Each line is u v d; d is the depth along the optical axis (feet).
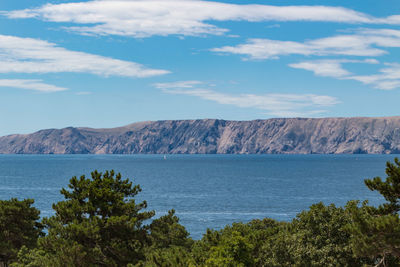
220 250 154.30
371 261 148.87
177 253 156.46
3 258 205.26
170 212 238.89
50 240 154.30
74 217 163.02
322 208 166.50
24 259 172.76
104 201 170.81
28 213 212.43
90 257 151.43
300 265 160.35
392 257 129.29
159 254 155.02
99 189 173.06
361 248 105.60
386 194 118.93
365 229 106.11
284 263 167.53
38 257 162.91
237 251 154.30
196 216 606.96
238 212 650.84
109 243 160.56
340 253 150.92
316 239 159.02
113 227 160.25
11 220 206.80
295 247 165.68
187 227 519.19
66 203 170.30
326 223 158.10
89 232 152.66
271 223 259.80
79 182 177.88
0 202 209.87
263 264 171.22
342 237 154.92
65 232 156.04
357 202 162.40
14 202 212.84
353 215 110.01
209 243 191.42
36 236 213.05
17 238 207.51
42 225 217.77
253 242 177.06
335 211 162.40
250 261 155.43
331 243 155.33
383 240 101.91
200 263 150.20
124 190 191.11
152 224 212.43
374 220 105.19
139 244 176.55
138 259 166.91
